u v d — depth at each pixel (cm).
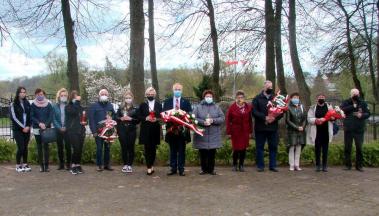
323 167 1042
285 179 933
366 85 3469
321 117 1033
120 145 1127
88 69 5306
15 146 1222
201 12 1784
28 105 1039
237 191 812
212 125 970
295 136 1041
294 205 712
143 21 1309
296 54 1595
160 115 974
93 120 1019
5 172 1023
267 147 1152
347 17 2308
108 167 1049
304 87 1591
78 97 1007
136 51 1298
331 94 3775
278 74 1736
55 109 1024
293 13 1580
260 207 698
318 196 777
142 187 846
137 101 1294
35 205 711
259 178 941
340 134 1652
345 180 929
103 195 778
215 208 691
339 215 656
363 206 709
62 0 1481
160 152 1142
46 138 1012
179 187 846
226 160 1150
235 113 1004
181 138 967
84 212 668
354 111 1062
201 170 1024
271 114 1002
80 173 1002
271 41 1638
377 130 1956
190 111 982
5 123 2102
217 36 1827
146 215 652
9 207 700
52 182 898
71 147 1048
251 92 3650
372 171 1059
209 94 981
